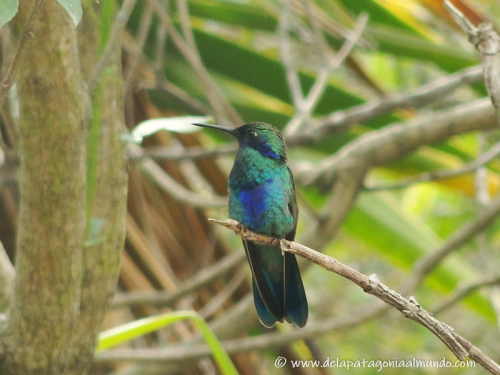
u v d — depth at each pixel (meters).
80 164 4.52
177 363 8.88
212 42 10.95
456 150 11.95
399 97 10.30
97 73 4.60
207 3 11.21
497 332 16.86
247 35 13.53
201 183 12.64
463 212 15.25
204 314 9.83
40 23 4.20
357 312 10.20
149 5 8.82
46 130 4.34
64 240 4.57
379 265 17.89
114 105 5.51
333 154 12.08
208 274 8.95
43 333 4.77
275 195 6.87
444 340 4.26
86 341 5.35
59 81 4.29
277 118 11.43
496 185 12.66
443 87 10.31
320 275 18.12
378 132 10.42
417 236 11.60
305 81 11.46
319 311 17.19
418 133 10.19
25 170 4.45
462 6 8.76
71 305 4.78
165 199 10.55
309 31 12.02
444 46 11.50
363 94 13.67
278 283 6.65
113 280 5.48
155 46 10.98
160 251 10.06
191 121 5.04
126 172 5.60
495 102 5.17
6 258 5.72
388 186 10.20
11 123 5.45
